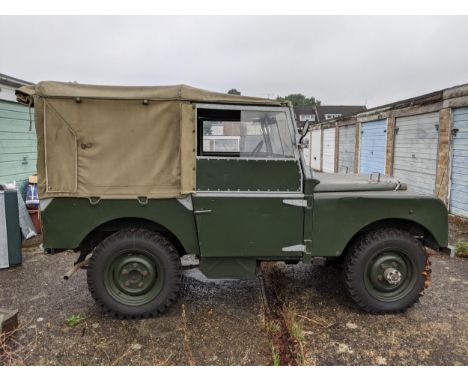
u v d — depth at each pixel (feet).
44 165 10.00
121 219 10.91
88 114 9.99
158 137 10.19
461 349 9.39
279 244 10.72
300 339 9.53
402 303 11.19
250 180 10.48
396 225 11.69
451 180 25.57
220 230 10.52
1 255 15.14
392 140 34.65
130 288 10.81
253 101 10.51
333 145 56.29
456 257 16.66
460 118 24.53
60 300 12.14
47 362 8.68
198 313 11.18
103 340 9.67
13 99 21.79
